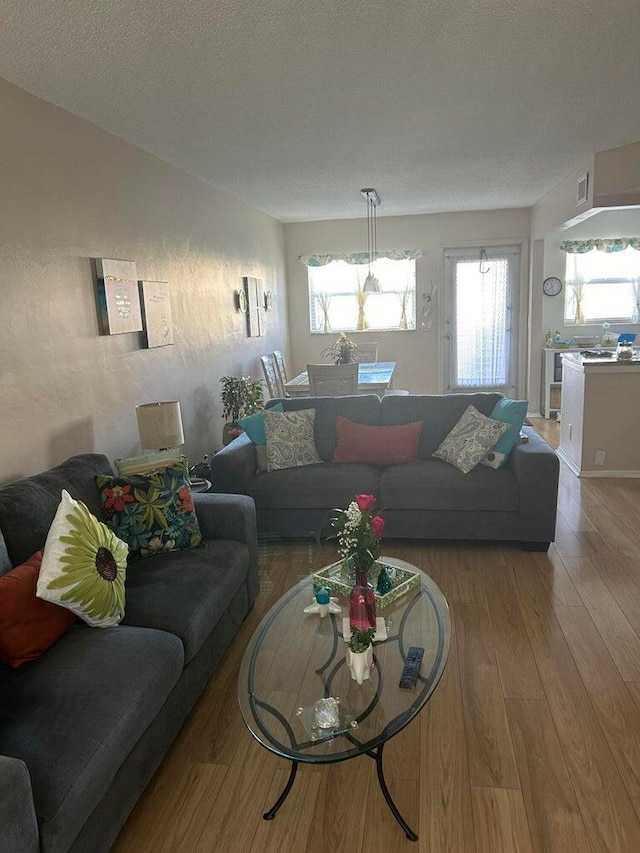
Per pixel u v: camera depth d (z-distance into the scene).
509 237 7.18
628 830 1.66
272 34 2.33
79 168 3.12
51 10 2.06
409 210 6.89
